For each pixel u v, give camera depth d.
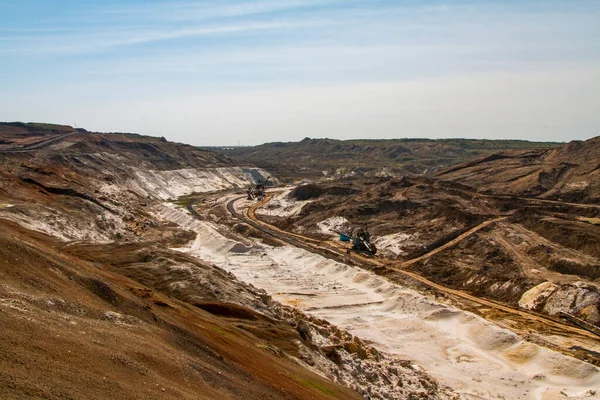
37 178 89.44
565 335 48.75
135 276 49.94
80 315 20.59
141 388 15.30
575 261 66.69
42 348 14.95
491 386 38.84
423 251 81.75
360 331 50.69
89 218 78.31
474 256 76.81
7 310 16.91
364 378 36.09
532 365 42.09
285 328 40.38
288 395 22.98
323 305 58.19
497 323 52.31
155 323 25.06
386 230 94.88
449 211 96.00
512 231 83.31
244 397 19.86
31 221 63.88
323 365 34.81
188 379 18.44
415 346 47.31
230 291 47.75
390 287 62.25
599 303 53.88
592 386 37.81
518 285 62.53
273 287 64.56
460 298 62.09
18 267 22.14
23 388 12.13
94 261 49.75
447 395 36.94
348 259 79.69
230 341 28.81
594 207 96.81
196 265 54.91
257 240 94.25
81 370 14.62
